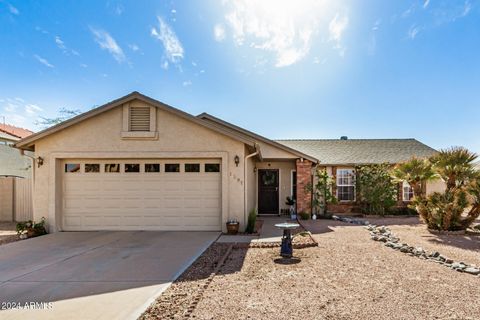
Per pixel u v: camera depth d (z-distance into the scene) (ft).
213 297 16.28
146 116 36.63
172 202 37.04
